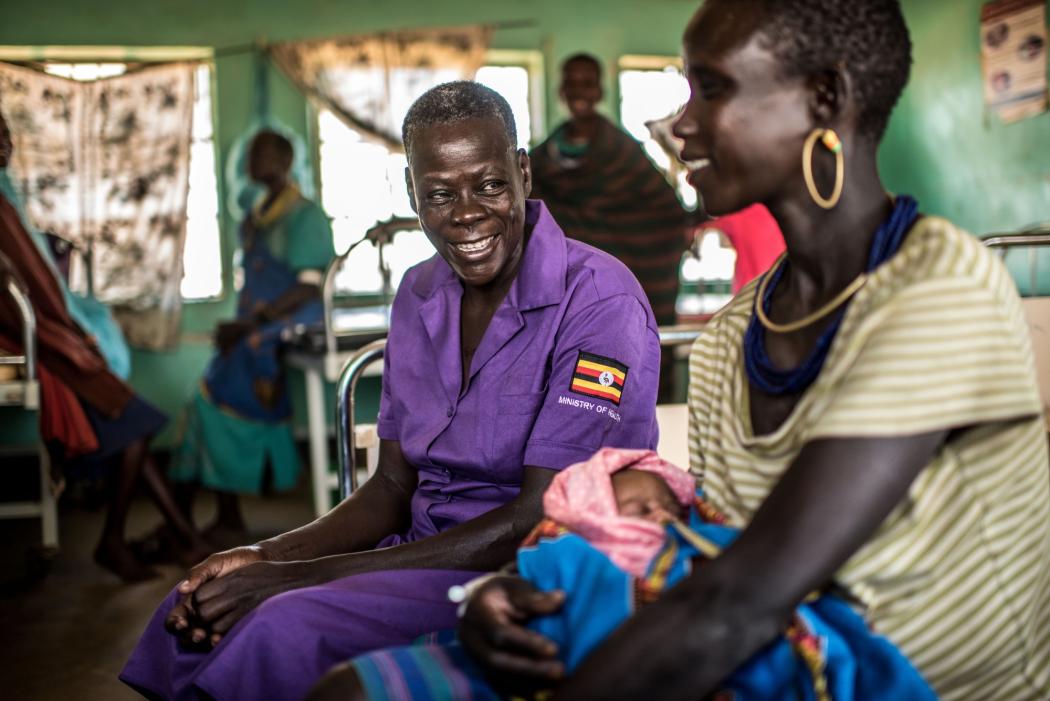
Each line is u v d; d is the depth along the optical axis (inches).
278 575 53.1
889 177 276.7
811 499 35.3
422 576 53.4
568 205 173.5
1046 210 223.9
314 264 187.0
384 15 265.9
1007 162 235.6
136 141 250.8
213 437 173.0
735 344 45.3
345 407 77.3
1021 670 40.2
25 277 145.0
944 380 35.6
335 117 261.1
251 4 259.3
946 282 36.4
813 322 40.9
